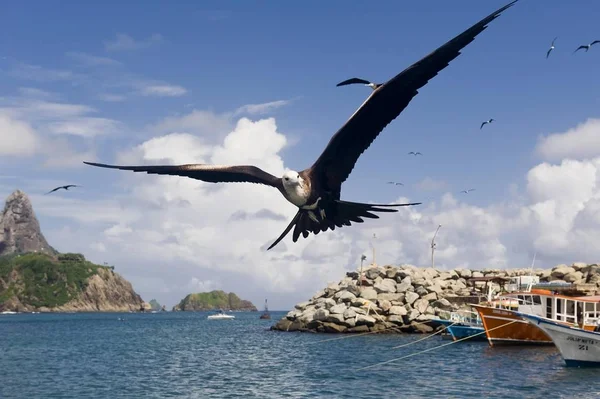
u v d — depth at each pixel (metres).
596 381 38.00
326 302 83.06
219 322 168.50
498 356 50.25
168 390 38.03
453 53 7.67
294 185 8.70
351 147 8.75
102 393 37.44
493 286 79.31
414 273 82.25
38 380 43.53
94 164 8.34
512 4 7.33
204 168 8.84
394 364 46.84
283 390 36.88
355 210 8.89
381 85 8.03
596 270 76.12
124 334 105.62
